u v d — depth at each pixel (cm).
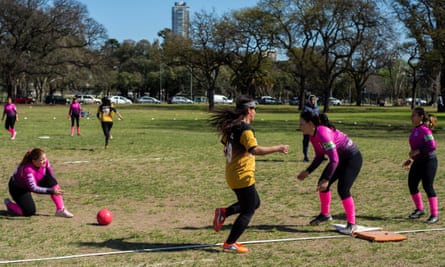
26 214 764
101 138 2114
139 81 10331
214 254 575
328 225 711
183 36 6091
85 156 1505
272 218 756
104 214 714
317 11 5281
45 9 6388
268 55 5978
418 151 728
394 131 2659
